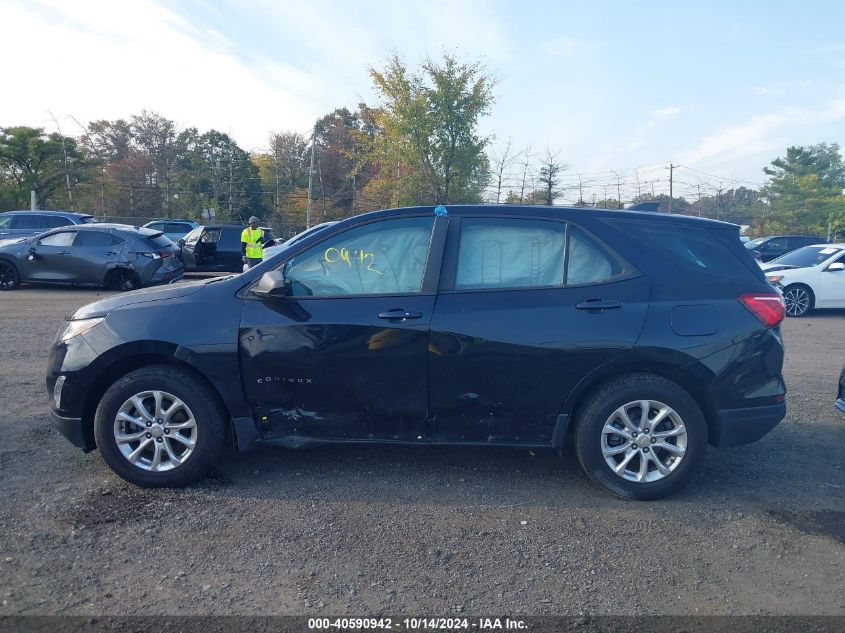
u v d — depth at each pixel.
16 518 3.94
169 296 4.52
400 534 3.87
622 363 4.31
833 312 14.51
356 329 4.32
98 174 43.12
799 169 49.62
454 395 4.35
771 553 3.75
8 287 15.88
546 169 25.80
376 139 27.73
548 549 3.74
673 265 4.48
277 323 4.35
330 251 4.54
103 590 3.25
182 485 4.42
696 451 4.33
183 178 47.50
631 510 4.25
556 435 4.40
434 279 4.43
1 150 39.56
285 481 4.57
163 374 4.35
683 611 3.19
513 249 4.51
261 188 47.91
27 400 6.29
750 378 4.37
